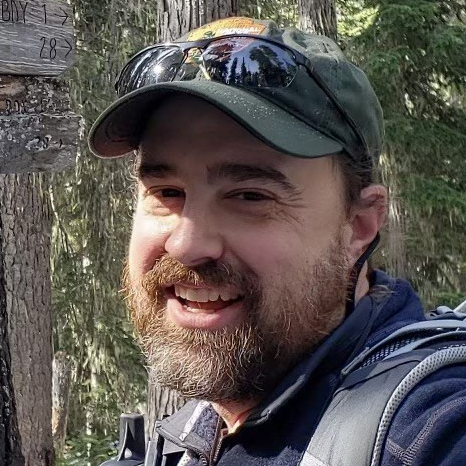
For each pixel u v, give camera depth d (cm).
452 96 1063
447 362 121
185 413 166
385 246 174
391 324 141
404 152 948
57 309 916
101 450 880
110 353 931
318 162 144
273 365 143
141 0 932
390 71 910
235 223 142
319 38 151
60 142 266
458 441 111
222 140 142
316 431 124
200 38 148
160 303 150
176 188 148
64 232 923
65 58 266
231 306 143
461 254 1004
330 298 145
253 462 136
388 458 114
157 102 149
